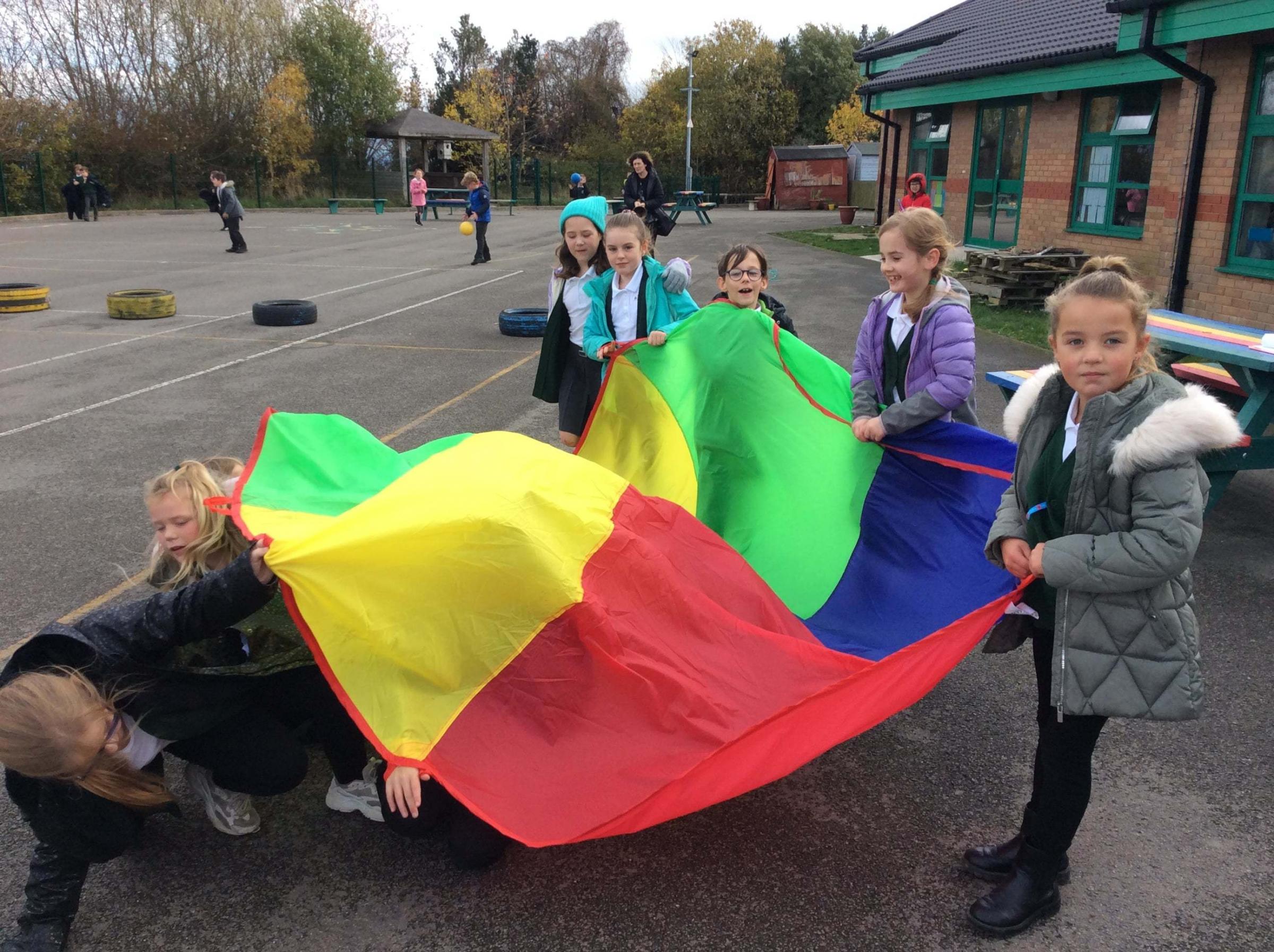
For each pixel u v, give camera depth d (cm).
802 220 3366
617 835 282
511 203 4025
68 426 771
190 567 286
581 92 6506
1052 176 1666
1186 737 357
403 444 715
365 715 258
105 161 3600
